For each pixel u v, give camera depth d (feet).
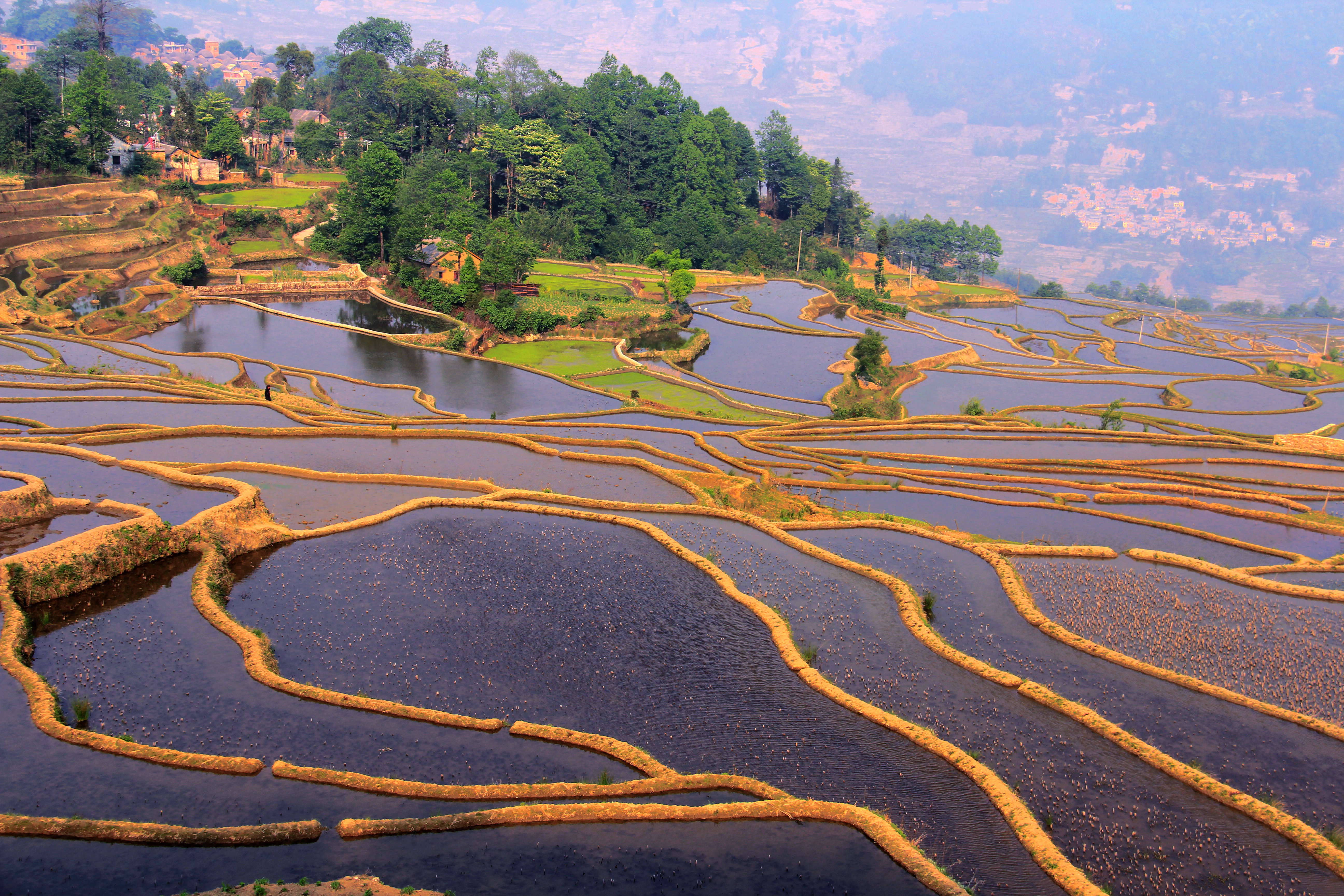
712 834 105.60
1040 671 143.64
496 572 166.09
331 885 93.04
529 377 399.85
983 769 117.60
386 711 123.75
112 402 271.28
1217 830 110.32
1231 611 167.53
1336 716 135.33
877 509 223.10
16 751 112.68
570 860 100.94
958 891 97.50
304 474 212.64
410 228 528.63
